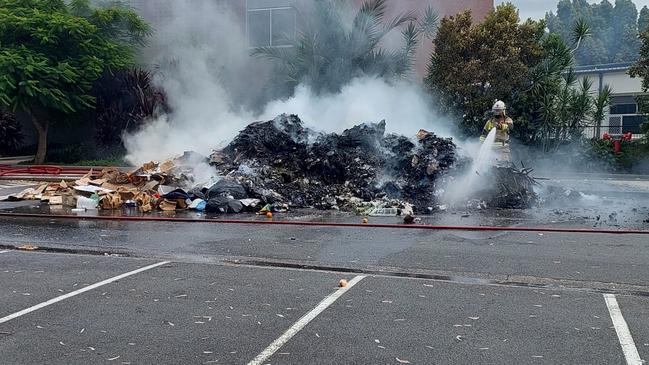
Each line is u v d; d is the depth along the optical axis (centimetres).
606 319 481
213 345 427
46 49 1991
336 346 424
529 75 1988
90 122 2277
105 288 572
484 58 1955
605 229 883
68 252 743
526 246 765
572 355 408
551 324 469
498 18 1984
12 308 512
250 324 470
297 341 434
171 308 511
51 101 1919
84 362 399
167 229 909
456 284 586
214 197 1116
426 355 408
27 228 920
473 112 1961
